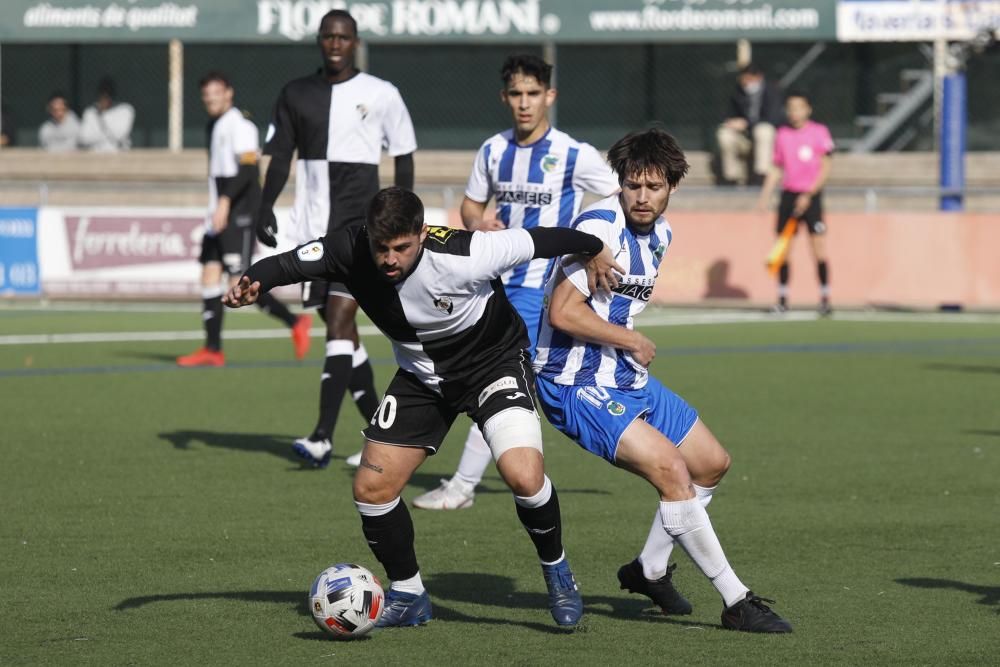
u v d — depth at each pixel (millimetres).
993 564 20766
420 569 20531
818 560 21016
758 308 65250
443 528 23359
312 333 57188
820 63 76500
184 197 73688
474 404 17422
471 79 77688
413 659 16094
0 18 74062
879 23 69250
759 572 20297
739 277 63562
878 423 34125
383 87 29297
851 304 65250
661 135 17484
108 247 65812
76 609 18141
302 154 29328
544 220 26000
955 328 57656
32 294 66688
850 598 18859
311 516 23922
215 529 22859
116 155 75188
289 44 78188
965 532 22859
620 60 77375
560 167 25812
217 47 78625
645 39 70188
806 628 17422
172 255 65188
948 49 72312
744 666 15812
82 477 27203
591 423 17484
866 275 63281
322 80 29297
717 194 65500
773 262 60375
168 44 79562
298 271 16828
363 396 30078
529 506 16844
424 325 16953
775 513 24328
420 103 78188
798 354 48562
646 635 17156
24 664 15781
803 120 59656
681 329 56781
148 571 20172
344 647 16562
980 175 71188
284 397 38625
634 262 17703
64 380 41656
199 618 17766
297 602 18594
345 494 25828
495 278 17500
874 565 20688
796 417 35000
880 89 76188
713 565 17297
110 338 53312
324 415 28094
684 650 16469
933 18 68812
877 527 23219
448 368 17297
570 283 17359
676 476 17156
